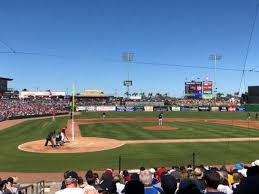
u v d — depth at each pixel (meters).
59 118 85.38
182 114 100.94
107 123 70.25
